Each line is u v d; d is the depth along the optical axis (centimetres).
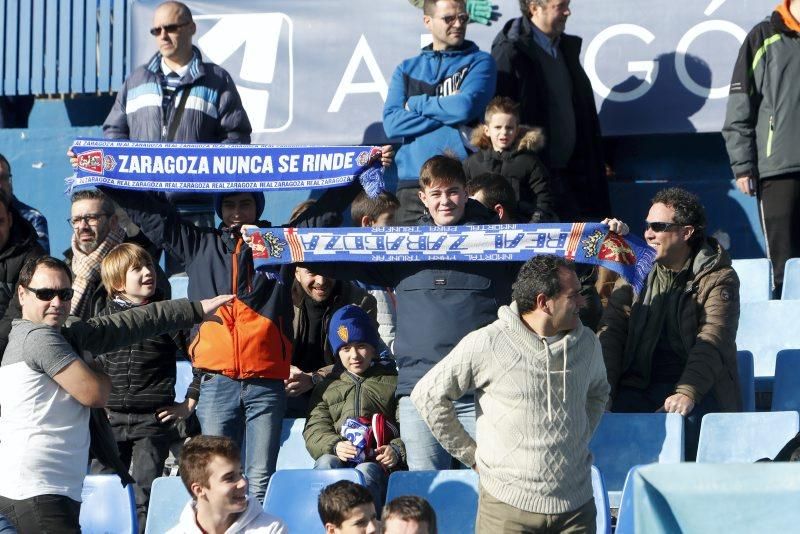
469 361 1919
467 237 2364
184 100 3369
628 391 2605
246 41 3816
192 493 2017
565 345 1898
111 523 2314
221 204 2630
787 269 3138
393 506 1900
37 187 3938
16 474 2006
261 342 2512
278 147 2617
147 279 2592
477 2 3669
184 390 2944
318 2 3788
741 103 3300
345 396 2538
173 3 3381
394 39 3734
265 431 2512
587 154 3456
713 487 1040
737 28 3541
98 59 3991
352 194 2627
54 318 2052
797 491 1028
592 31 3634
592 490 1950
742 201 3606
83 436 2069
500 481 1895
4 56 4056
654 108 3584
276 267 2466
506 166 3086
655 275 2620
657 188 3656
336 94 3762
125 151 2622
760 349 2967
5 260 2666
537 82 3388
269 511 2266
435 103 3269
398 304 2389
